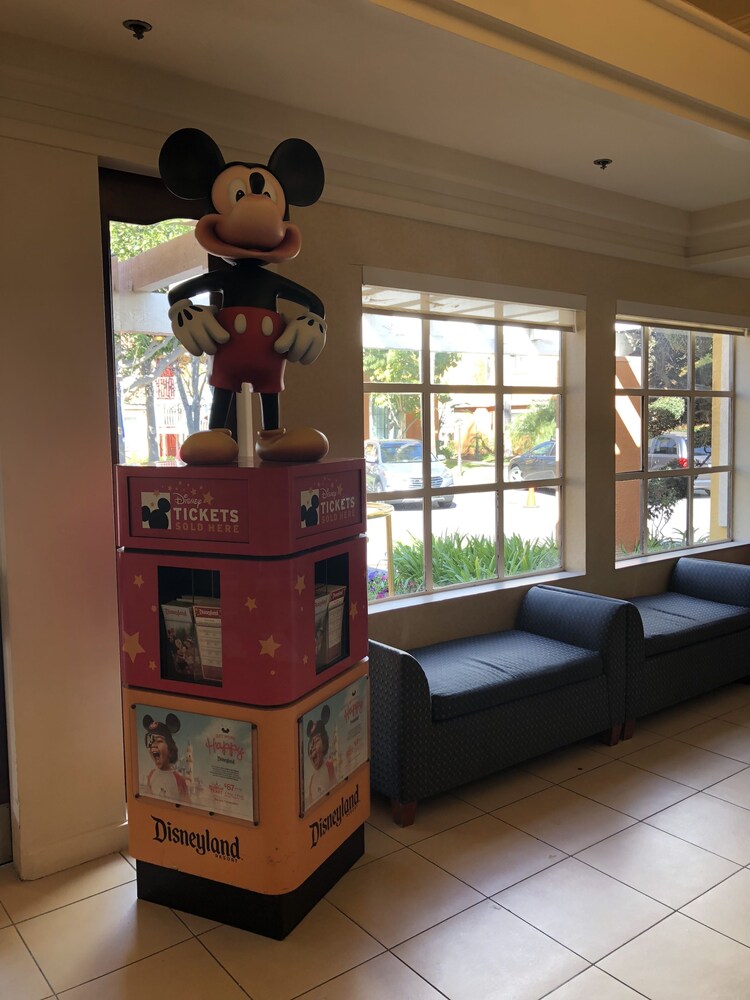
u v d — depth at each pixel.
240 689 2.38
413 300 3.84
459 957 2.29
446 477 4.11
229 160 3.04
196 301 3.18
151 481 2.45
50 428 2.69
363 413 3.58
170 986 2.19
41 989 2.19
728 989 2.14
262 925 2.41
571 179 4.17
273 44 2.64
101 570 2.83
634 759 3.65
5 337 2.58
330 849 2.62
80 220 2.71
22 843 2.72
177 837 2.52
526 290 4.14
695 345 5.49
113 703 2.88
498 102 3.15
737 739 3.87
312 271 3.34
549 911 2.49
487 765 3.26
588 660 3.63
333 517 2.60
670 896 2.56
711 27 3.08
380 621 3.70
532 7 2.52
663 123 3.13
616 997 2.11
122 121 2.77
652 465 5.23
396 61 2.78
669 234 4.84
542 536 4.57
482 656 3.64
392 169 3.54
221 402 2.57
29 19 2.44
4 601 2.70
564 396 4.59
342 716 2.68
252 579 2.34
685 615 4.40
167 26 2.50
